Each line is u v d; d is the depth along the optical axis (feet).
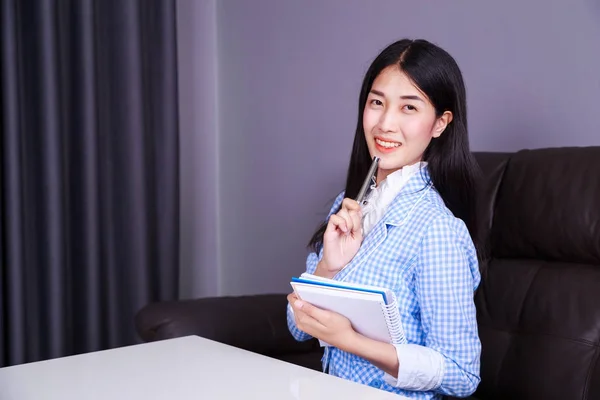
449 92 4.08
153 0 9.28
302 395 3.11
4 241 8.07
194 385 3.27
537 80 6.72
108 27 8.94
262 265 9.84
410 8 7.77
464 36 7.29
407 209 4.01
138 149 8.95
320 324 3.61
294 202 9.29
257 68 9.76
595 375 4.76
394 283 3.93
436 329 3.77
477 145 7.22
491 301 5.63
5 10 7.85
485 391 5.43
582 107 6.40
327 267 4.20
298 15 9.10
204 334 6.22
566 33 6.49
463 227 3.90
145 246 9.05
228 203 10.39
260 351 6.54
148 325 6.30
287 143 9.36
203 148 10.42
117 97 8.96
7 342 8.07
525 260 5.64
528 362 5.13
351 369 4.00
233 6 10.12
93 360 3.75
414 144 4.08
